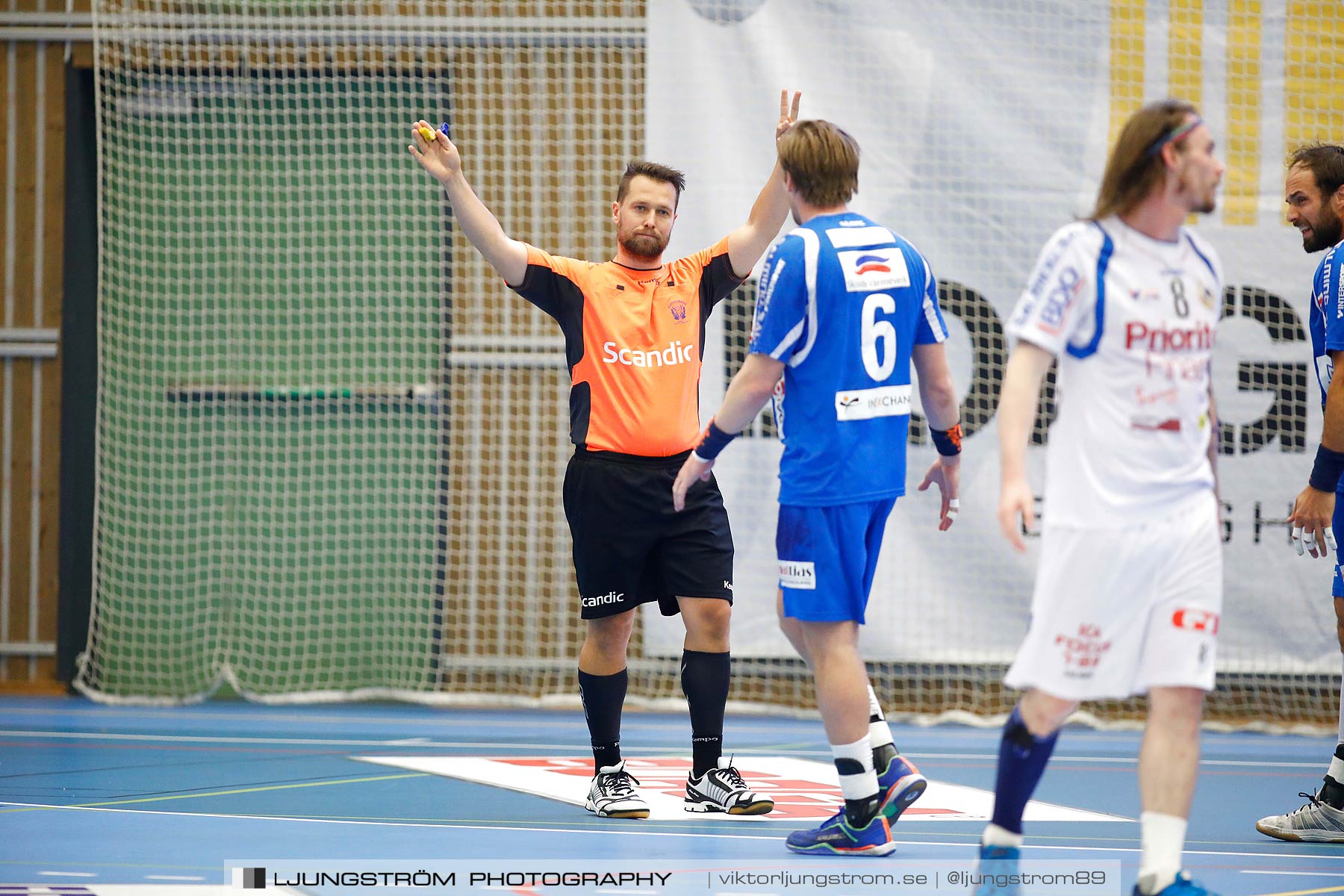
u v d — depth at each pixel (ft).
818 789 55.06
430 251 93.35
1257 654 85.92
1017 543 29.58
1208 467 31.32
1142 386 30.35
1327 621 85.66
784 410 40.63
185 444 94.89
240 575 94.32
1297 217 49.83
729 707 87.15
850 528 39.24
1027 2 87.86
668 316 49.24
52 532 96.12
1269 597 85.87
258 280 94.63
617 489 47.78
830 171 41.24
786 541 40.01
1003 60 87.76
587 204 91.81
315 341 94.32
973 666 86.22
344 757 65.26
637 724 80.18
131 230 94.89
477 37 92.43
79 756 65.36
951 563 86.22
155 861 38.60
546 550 92.12
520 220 92.43
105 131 94.79
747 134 88.07
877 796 39.91
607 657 48.65
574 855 39.65
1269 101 87.51
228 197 94.68
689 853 40.04
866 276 39.70
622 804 47.19
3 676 96.02
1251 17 87.66
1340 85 87.51
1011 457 29.96
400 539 93.35
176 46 94.12
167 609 94.43
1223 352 86.63
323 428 94.22
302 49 93.71
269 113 94.22
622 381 48.39
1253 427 86.38
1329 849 44.65
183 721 81.41
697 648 49.26
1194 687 30.40
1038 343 30.25
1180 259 31.01
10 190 96.22
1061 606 30.40
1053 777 61.98
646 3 89.76
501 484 92.68
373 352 93.97
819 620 39.52
